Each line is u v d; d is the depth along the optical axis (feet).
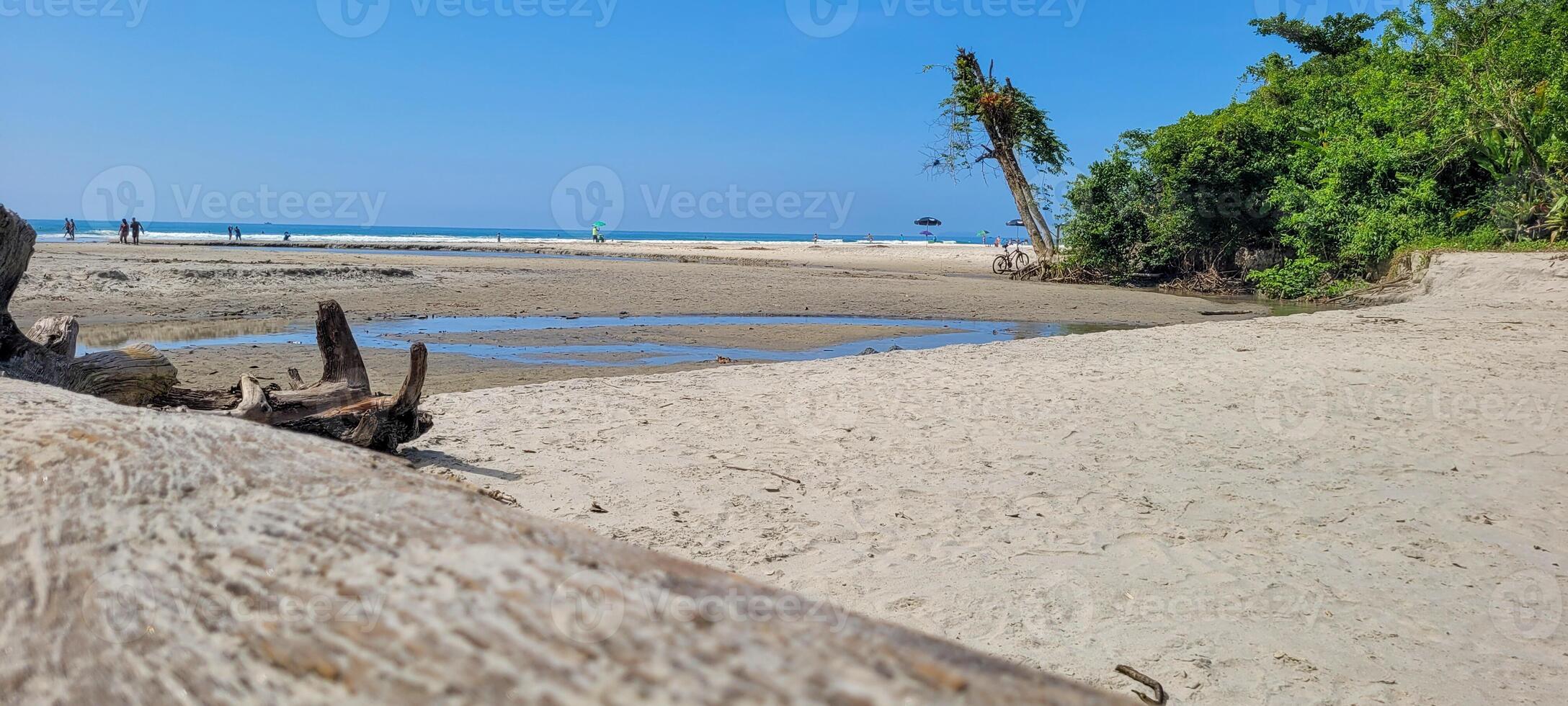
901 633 2.95
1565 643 10.11
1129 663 9.74
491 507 4.37
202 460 5.28
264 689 3.20
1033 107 100.07
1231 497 15.52
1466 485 16.05
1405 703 8.91
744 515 14.74
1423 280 67.15
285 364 33.22
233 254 109.60
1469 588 11.61
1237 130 90.53
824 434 20.58
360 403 16.99
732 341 45.47
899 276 102.68
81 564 4.34
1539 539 13.34
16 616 4.29
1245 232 91.97
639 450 19.07
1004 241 237.86
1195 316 62.28
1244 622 10.72
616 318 55.16
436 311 56.08
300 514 4.32
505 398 25.32
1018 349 36.83
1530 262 60.18
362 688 2.97
